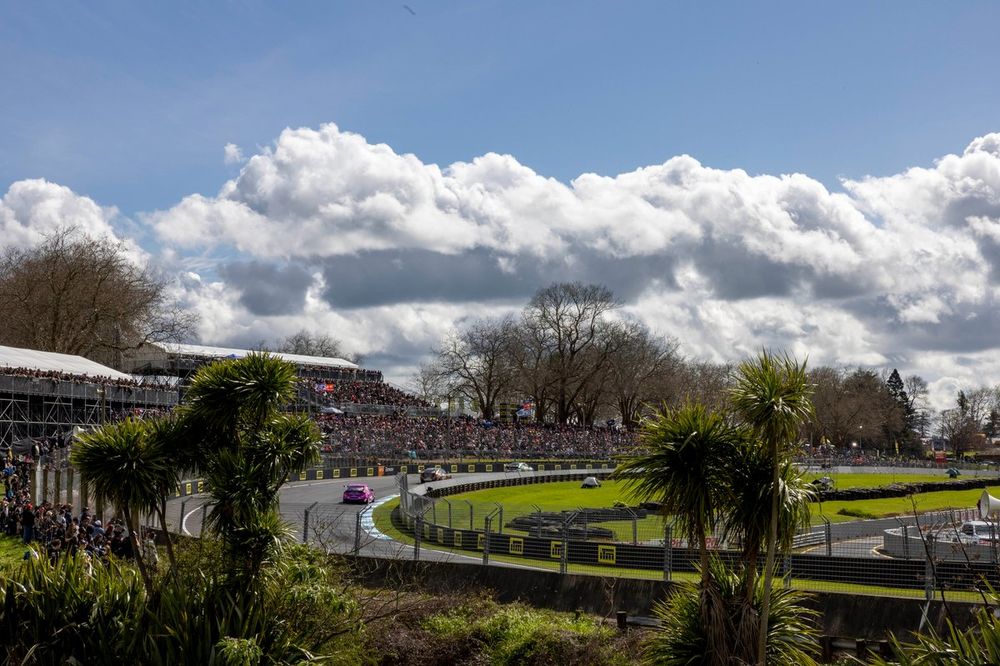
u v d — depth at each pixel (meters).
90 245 79.31
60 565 13.46
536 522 36.22
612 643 18.89
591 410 127.44
